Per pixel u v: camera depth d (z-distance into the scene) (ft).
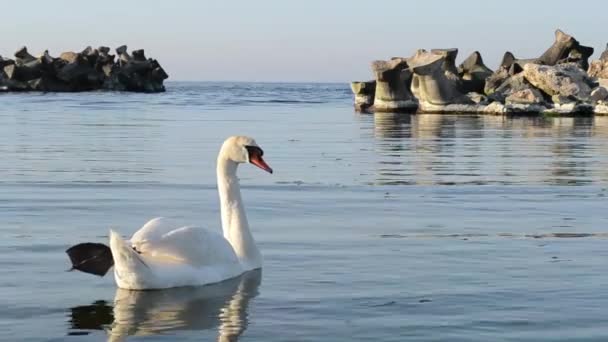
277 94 375.66
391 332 25.53
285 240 39.83
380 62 197.57
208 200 52.54
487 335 25.31
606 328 26.07
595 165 75.72
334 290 30.45
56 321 26.58
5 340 24.68
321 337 25.02
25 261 34.81
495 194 56.80
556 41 220.43
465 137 112.88
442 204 52.06
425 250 37.78
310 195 55.21
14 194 54.24
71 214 46.65
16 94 321.52
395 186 60.18
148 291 29.81
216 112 183.32
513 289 30.78
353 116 172.55
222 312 27.53
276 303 28.66
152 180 61.98
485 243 39.60
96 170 68.03
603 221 46.11
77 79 367.25
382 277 32.50
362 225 44.14
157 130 119.85
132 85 377.30
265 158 80.18
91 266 28.37
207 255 30.94
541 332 25.63
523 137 113.39
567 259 36.11
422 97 193.16
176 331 25.58
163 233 30.17
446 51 211.20
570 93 189.78
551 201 53.78
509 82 201.16
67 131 115.44
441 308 28.17
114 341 24.64
